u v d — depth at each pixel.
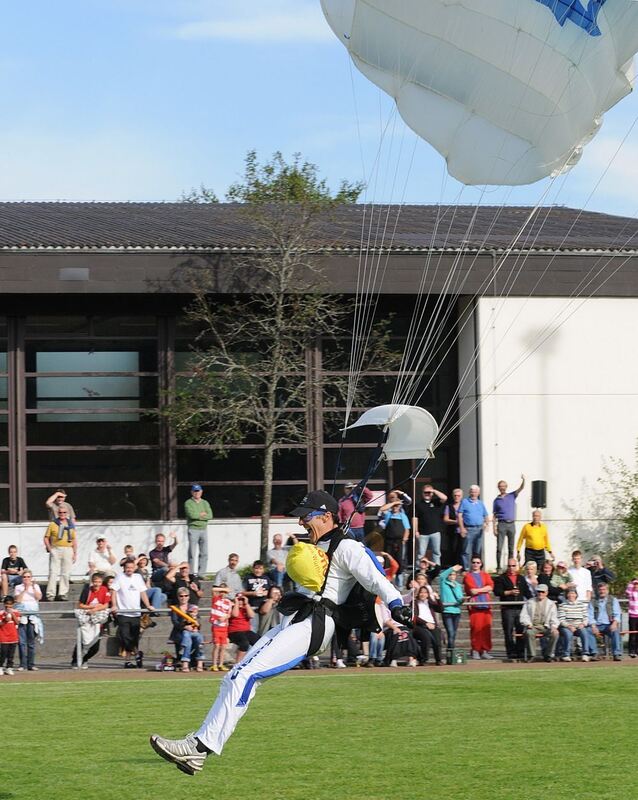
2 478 40.53
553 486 40.06
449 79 19.30
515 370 39.94
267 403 38.72
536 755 15.46
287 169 37.75
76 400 40.97
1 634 26.80
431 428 15.93
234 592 29.45
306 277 38.44
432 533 34.75
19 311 40.50
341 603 11.44
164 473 40.75
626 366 40.50
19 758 15.38
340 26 20.17
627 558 38.56
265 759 15.22
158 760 15.12
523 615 29.55
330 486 41.41
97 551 32.78
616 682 24.28
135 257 38.59
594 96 18.08
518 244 40.50
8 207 51.53
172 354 40.59
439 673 26.25
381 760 15.12
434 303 41.38
